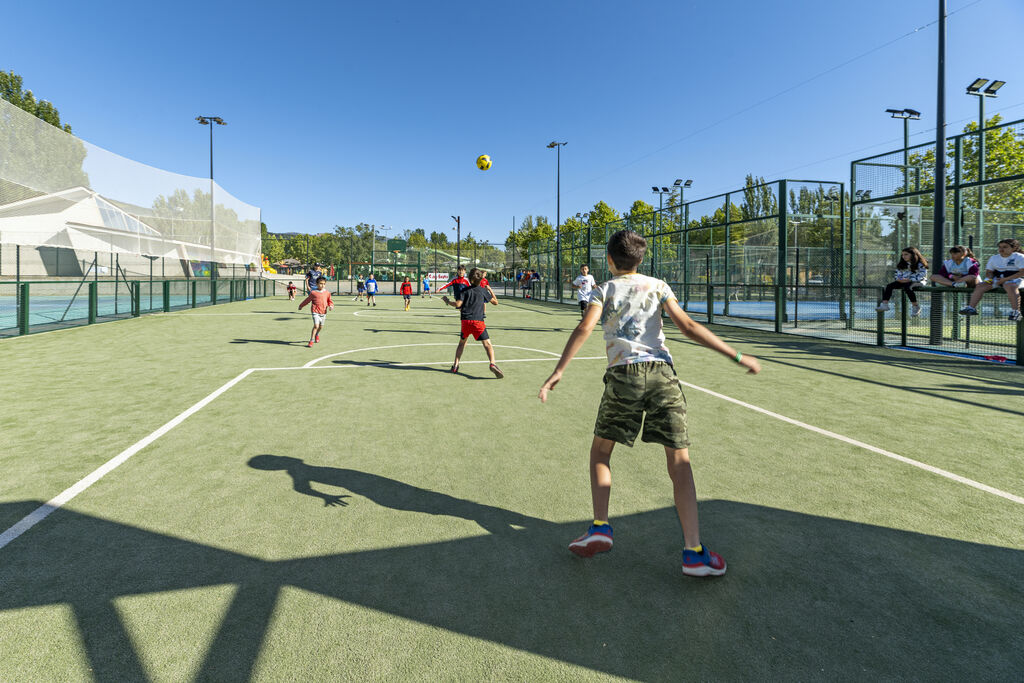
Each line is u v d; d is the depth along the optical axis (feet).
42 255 74.43
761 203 53.42
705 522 10.52
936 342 35.99
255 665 6.57
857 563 9.05
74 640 6.98
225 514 10.71
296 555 9.18
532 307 89.04
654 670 6.54
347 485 12.26
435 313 74.74
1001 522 10.55
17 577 8.41
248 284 105.29
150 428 16.71
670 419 8.63
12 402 20.04
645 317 8.84
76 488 11.91
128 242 63.82
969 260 34.83
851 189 46.01
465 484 12.38
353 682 6.29
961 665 6.66
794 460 14.11
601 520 8.93
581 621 7.50
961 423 17.75
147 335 42.39
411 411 19.11
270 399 20.83
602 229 95.25
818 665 6.65
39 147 50.34
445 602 7.90
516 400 20.94
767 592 8.21
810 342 40.98
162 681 6.28
